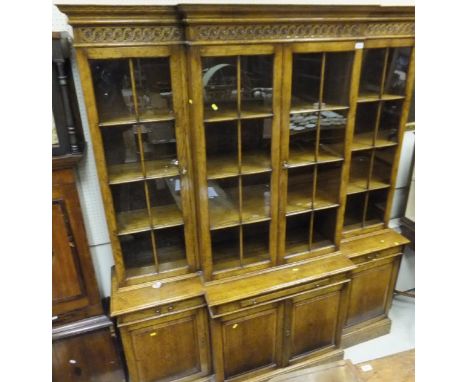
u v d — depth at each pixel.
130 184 1.55
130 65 1.31
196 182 1.52
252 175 1.63
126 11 1.20
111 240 1.56
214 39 1.29
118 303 1.58
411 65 1.72
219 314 1.63
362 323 2.21
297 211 1.72
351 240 2.04
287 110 1.49
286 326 1.83
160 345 1.72
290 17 1.33
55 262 1.60
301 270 1.79
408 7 1.55
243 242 1.86
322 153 1.69
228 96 1.42
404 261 2.54
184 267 1.72
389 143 1.88
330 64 1.53
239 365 1.84
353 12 1.40
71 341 1.73
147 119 1.39
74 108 1.51
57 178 1.48
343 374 1.48
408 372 1.58
